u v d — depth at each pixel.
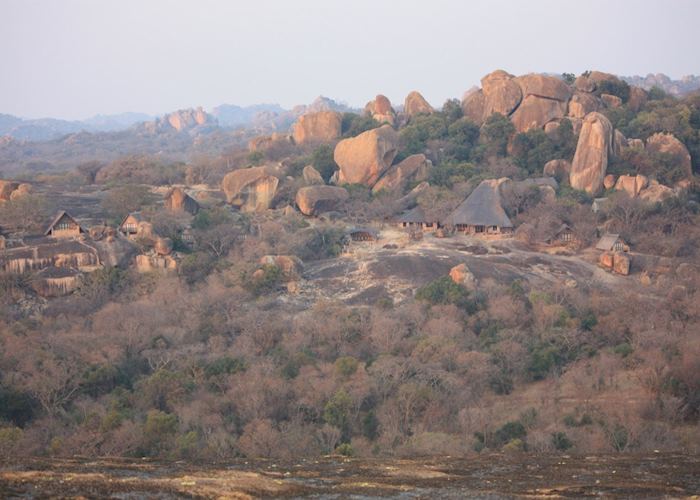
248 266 107.56
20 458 39.06
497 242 124.50
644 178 134.25
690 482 37.38
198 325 93.31
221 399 74.44
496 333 89.94
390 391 77.00
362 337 90.25
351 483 35.62
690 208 130.50
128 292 103.94
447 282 100.94
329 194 134.88
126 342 87.62
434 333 88.69
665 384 75.12
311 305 101.62
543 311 93.38
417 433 68.94
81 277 104.50
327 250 121.06
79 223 119.69
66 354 83.25
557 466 42.47
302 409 73.56
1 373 78.19
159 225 115.81
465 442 65.94
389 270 111.38
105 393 78.62
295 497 32.97
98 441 63.81
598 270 115.19
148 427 65.31
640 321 90.50
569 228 124.56
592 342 88.38
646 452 51.22
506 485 36.19
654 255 117.19
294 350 86.19
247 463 41.44
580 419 72.69
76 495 31.19
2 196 136.62
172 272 108.62
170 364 83.88
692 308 93.31
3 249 106.81
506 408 76.25
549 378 82.62
